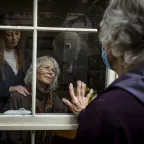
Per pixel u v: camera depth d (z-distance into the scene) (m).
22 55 1.25
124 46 0.61
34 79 1.19
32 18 1.24
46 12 1.25
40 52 1.25
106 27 0.64
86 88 1.27
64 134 1.21
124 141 0.53
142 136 0.53
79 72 1.31
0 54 1.24
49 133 1.23
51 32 1.25
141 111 0.54
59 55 1.28
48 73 1.24
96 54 1.29
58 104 1.26
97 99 0.59
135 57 0.59
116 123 0.54
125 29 0.59
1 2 1.22
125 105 0.55
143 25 0.58
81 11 1.27
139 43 0.59
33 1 1.18
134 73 0.59
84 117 0.59
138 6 0.58
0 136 1.23
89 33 1.27
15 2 1.23
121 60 0.65
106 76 1.25
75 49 1.29
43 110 1.24
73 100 1.19
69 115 1.20
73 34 1.27
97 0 1.27
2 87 1.24
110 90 0.59
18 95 1.24
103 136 0.55
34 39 1.19
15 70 1.26
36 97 1.23
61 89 1.29
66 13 1.26
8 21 1.24
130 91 0.55
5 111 1.22
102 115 0.55
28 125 1.14
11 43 1.24
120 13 0.60
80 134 0.58
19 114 1.20
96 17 1.27
